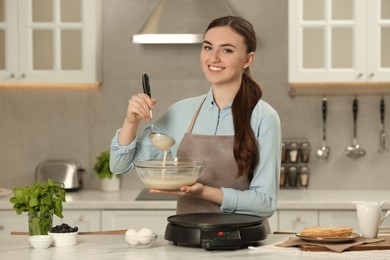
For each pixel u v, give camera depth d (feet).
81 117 18.71
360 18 17.06
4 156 18.83
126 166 10.91
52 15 17.52
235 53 10.57
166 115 11.46
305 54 17.22
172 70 18.57
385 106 18.44
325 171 18.56
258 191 10.44
